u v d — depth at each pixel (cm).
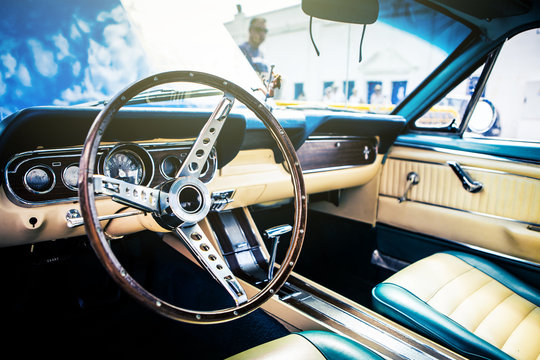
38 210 114
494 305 142
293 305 128
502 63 180
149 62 339
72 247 161
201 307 181
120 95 77
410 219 213
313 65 596
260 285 136
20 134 100
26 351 157
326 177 196
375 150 216
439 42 192
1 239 113
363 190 233
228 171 156
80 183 72
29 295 174
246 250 159
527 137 182
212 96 153
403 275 147
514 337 128
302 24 538
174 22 271
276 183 172
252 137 150
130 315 184
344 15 126
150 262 198
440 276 151
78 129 109
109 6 347
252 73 174
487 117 191
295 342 97
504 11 162
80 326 175
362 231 236
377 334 116
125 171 122
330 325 118
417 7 178
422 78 208
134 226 141
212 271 98
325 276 228
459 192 193
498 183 179
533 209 169
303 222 105
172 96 148
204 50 233
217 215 164
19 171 109
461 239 194
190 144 135
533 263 170
